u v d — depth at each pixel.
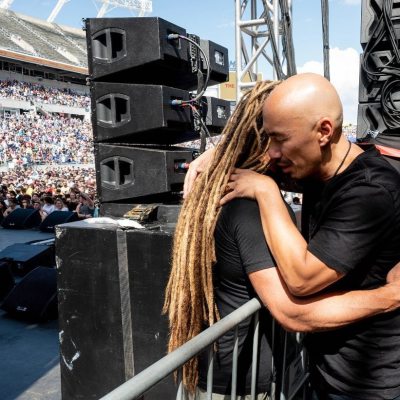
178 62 2.88
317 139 1.42
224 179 1.55
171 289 1.65
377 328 1.56
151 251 2.33
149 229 2.41
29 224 11.99
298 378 2.13
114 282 2.44
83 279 2.52
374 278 1.51
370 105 3.46
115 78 2.82
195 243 1.54
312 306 1.43
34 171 28.94
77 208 11.86
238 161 1.64
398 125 3.31
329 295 1.47
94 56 2.77
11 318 5.07
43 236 10.95
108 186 2.88
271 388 1.74
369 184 1.40
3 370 3.89
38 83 47.84
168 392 2.32
